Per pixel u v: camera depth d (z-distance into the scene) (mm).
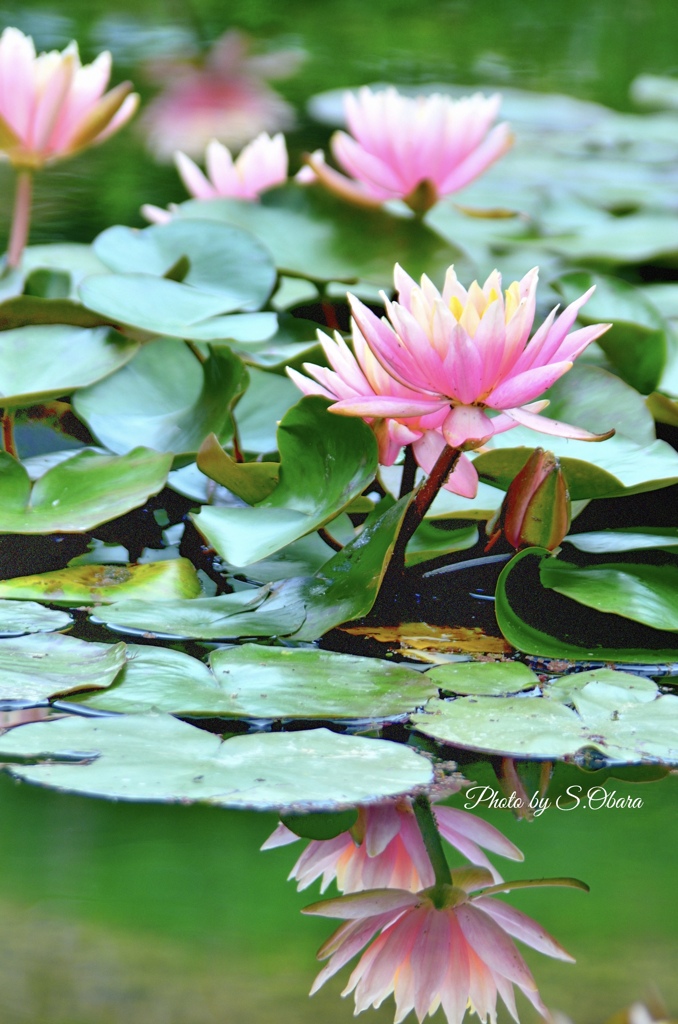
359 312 4066
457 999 3828
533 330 4523
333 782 3936
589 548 4188
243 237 4516
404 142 4609
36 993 3816
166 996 3816
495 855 3906
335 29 12703
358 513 4266
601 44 13430
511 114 9609
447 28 13211
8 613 4102
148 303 4355
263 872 3887
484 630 4121
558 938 3857
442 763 3979
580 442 4258
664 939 3855
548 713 4012
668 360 4441
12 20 10844
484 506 4219
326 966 3840
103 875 3881
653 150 8875
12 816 3916
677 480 4184
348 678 4035
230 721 4016
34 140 4473
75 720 3982
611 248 5730
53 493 4203
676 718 4008
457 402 4070
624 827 3926
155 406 4340
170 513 4289
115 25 11461
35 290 4480
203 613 4105
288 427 4164
